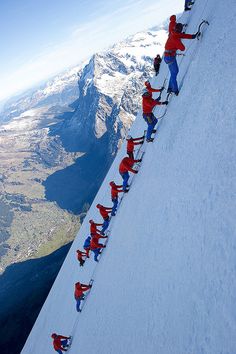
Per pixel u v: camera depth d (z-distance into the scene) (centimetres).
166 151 1711
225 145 1044
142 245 1515
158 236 1330
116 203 2570
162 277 1130
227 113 1114
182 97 1731
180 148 1459
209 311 791
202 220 999
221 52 1369
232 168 950
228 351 670
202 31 1739
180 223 1157
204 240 941
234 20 1381
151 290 1187
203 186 1077
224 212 899
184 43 2131
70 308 2986
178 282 999
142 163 2292
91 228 2588
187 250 1023
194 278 914
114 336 1391
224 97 1184
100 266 2445
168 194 1401
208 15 1744
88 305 2291
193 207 1096
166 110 2066
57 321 3278
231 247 809
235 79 1145
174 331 906
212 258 866
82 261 3294
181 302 936
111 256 2148
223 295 764
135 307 1286
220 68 1312
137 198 2023
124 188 2412
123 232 2061
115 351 1293
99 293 2072
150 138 2152
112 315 1561
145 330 1095
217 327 738
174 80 1778
